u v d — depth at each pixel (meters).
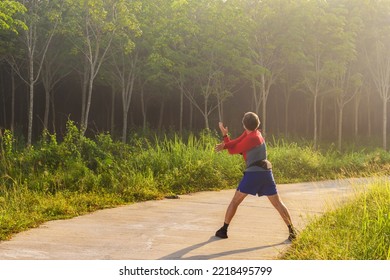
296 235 6.98
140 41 35.59
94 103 54.16
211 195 12.31
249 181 6.96
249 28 33.97
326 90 41.44
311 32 35.44
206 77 37.56
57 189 11.02
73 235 7.10
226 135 7.03
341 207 8.84
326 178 18.75
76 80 46.97
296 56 34.34
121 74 39.22
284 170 18.27
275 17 34.00
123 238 6.99
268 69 35.84
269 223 8.48
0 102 48.94
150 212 9.37
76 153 12.96
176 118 55.69
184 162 14.35
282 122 54.66
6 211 8.32
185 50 35.78
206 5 35.53
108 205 9.97
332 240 6.54
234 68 35.75
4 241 6.65
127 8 31.34
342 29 34.84
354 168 21.05
